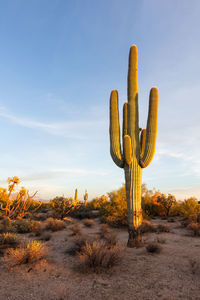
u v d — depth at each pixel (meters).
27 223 11.66
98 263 5.25
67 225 14.37
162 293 3.86
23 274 4.89
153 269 5.16
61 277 4.72
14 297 3.77
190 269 5.11
